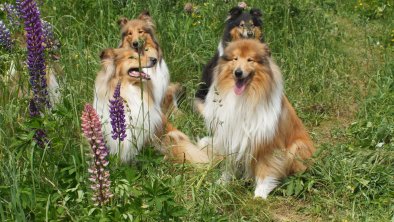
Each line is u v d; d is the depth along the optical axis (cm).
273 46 699
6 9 611
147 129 555
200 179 530
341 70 696
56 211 479
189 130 593
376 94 648
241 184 546
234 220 512
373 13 849
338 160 550
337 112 641
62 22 672
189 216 502
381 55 736
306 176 544
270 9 733
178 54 661
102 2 700
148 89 562
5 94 546
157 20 680
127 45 628
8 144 515
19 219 468
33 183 487
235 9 671
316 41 719
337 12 854
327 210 525
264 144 535
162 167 546
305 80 665
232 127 537
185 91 632
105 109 547
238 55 530
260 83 530
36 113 517
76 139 528
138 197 479
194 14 703
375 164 548
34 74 516
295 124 550
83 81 593
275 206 532
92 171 473
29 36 508
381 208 521
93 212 477
